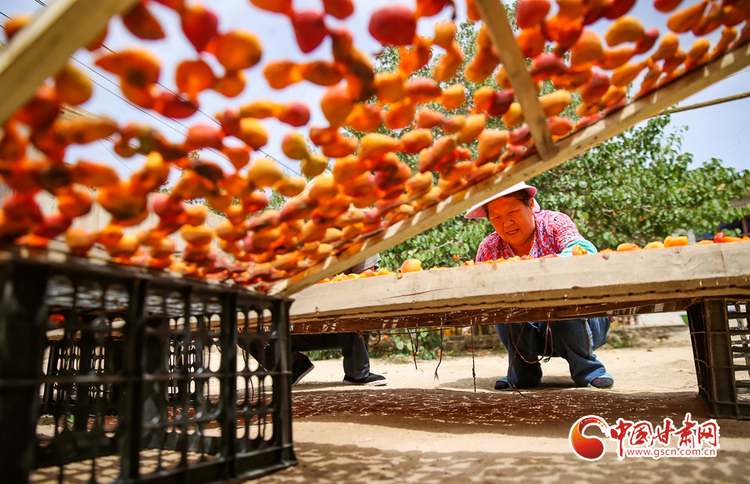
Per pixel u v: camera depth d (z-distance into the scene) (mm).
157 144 998
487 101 1223
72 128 917
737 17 1056
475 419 2438
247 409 1501
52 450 1789
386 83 1067
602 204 7910
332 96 1043
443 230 7562
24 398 974
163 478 1229
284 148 1172
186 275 1484
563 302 1999
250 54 891
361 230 1521
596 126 1252
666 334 8594
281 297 1675
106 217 1624
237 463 1416
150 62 875
